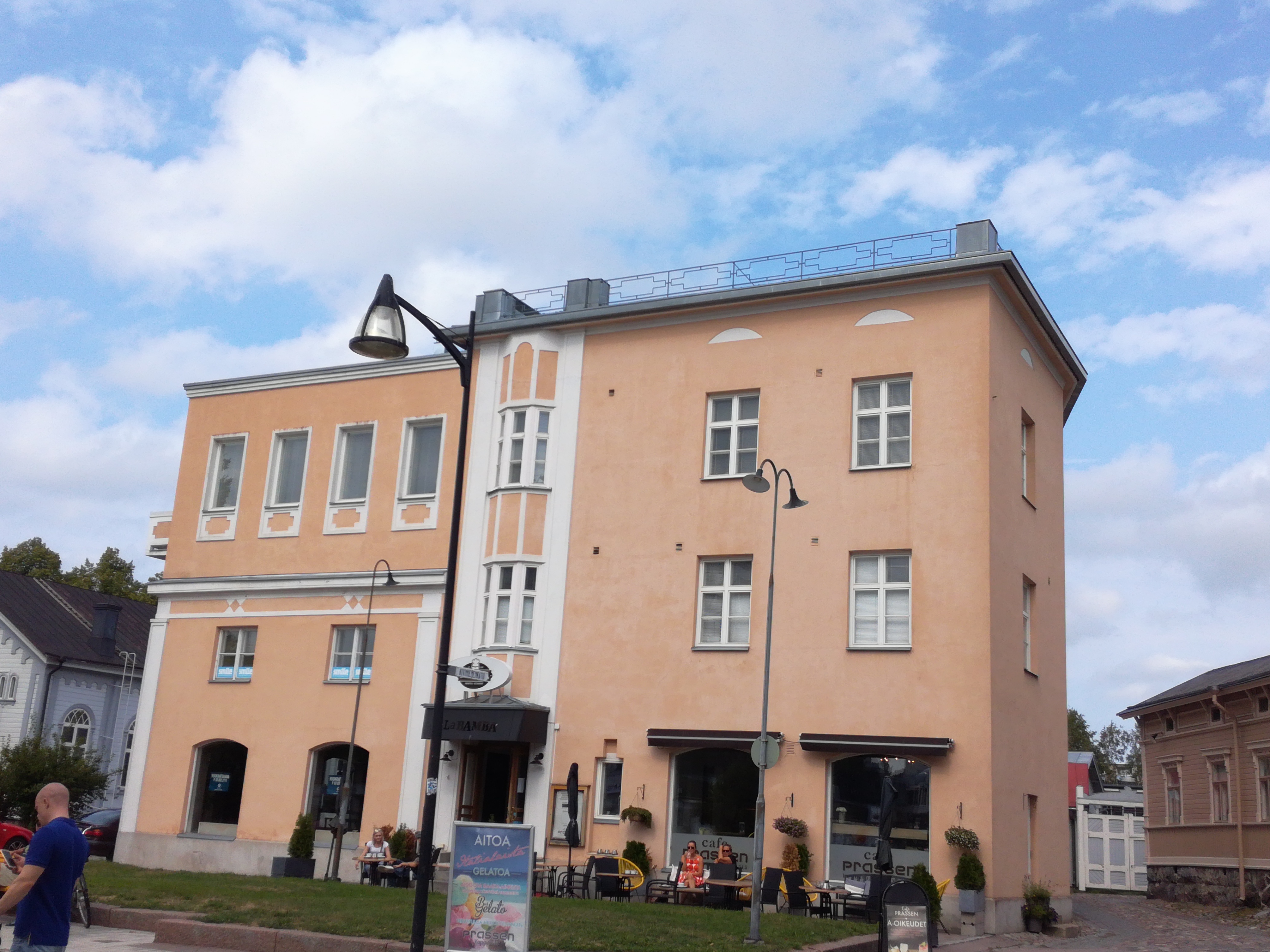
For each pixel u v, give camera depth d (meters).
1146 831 40.44
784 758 23.75
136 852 30.34
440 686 14.77
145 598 64.88
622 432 27.28
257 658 30.39
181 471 33.12
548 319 28.25
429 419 29.95
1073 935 23.12
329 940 15.86
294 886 22.27
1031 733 25.11
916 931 14.91
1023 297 25.59
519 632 26.86
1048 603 27.31
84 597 51.72
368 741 28.31
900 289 25.08
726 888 22.50
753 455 25.94
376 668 28.73
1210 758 35.31
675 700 25.11
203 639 31.28
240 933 16.27
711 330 26.89
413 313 15.51
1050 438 28.98
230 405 32.91
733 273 26.89
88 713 46.59
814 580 24.44
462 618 27.98
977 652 22.67
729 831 24.05
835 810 23.25
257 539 31.41
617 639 26.05
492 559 27.47
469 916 13.30
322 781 28.97
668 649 25.47
